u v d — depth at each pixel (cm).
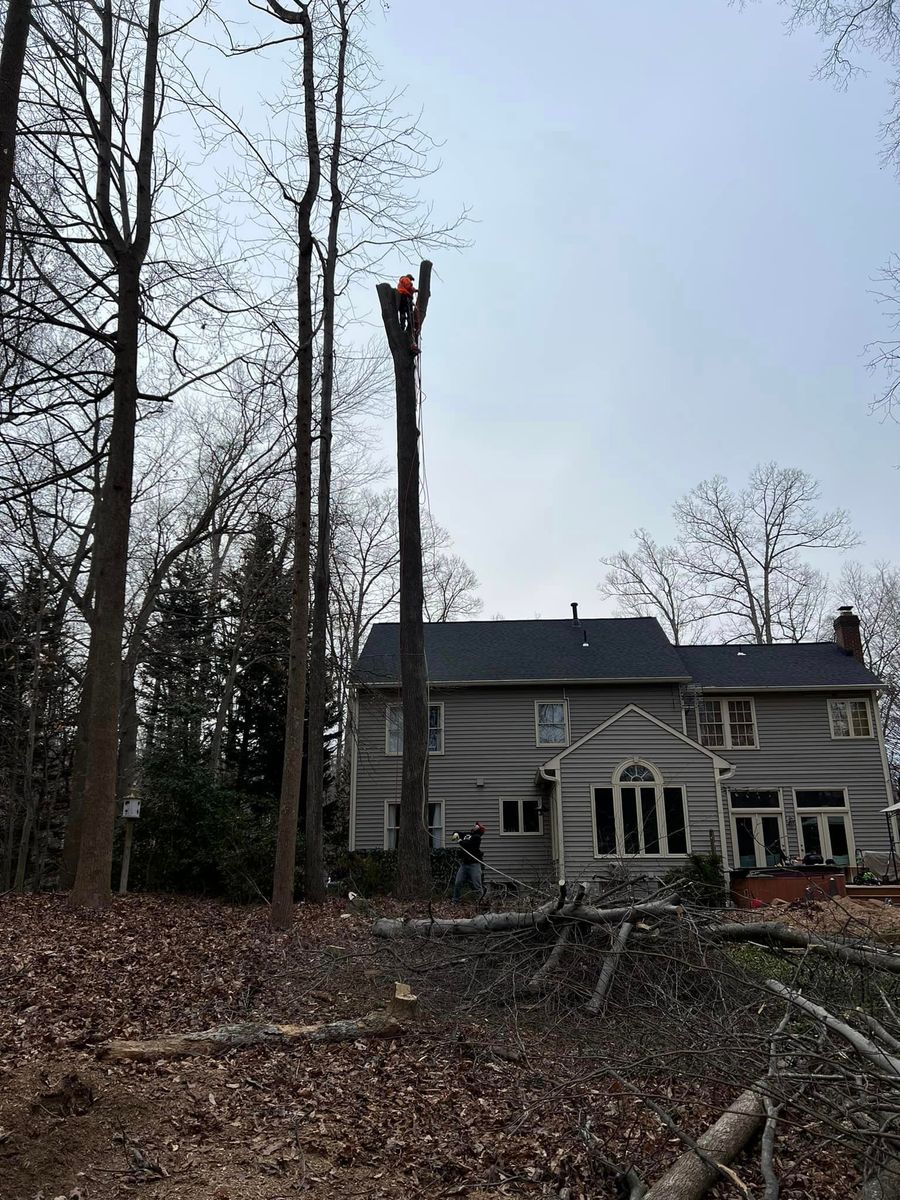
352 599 3484
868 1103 421
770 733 2497
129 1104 498
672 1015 668
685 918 773
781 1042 531
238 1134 491
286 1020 712
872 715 2497
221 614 2427
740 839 2427
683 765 2100
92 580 1862
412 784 1653
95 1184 420
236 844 1457
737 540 4250
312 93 1330
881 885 1697
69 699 1920
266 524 2155
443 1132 520
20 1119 454
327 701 2712
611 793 2098
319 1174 455
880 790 2436
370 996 779
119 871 1551
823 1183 464
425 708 1695
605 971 733
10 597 1864
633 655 2586
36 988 734
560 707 2483
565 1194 450
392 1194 442
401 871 1612
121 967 829
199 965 868
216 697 2547
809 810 2430
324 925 1144
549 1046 668
